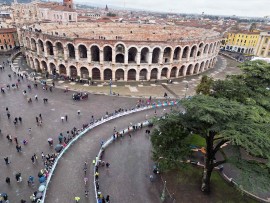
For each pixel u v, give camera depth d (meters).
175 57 81.75
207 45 84.75
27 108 51.56
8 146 38.34
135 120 49.44
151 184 32.56
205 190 31.45
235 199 30.83
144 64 71.38
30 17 125.25
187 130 29.52
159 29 101.69
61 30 81.25
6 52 100.12
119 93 62.97
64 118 48.31
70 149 38.50
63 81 68.94
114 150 39.16
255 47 120.75
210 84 45.09
